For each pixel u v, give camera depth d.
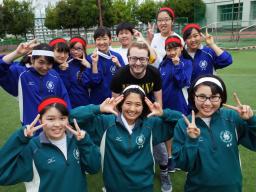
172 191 3.55
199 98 2.47
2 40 29.00
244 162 4.18
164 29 4.54
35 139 2.48
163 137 2.82
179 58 3.77
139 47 2.99
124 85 3.25
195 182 2.53
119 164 2.62
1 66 3.24
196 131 2.34
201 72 3.97
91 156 2.50
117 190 2.69
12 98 8.28
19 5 28.75
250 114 2.39
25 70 3.46
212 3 33.06
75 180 2.48
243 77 10.00
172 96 3.80
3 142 5.11
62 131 2.47
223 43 21.20
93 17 30.88
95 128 2.74
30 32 31.75
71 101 4.14
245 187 3.56
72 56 4.10
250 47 18.09
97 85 4.10
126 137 2.65
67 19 30.92
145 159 2.68
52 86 3.53
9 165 2.35
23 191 3.63
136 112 2.64
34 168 2.42
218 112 2.57
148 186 2.67
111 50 4.32
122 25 4.42
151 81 3.26
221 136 2.49
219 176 2.45
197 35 3.88
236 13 32.16
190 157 2.36
